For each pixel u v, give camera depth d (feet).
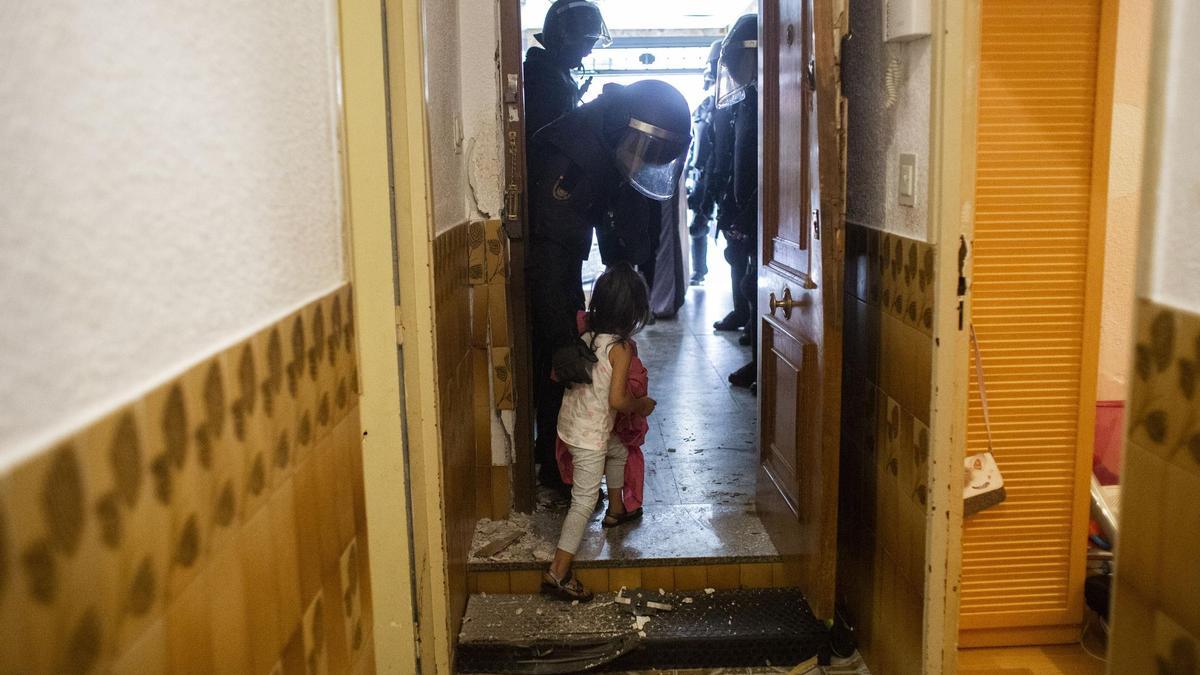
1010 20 7.58
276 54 3.11
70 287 1.82
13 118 1.65
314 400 3.40
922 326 6.67
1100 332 8.27
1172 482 2.97
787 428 8.86
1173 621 2.97
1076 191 7.79
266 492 2.89
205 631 2.43
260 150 2.92
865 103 7.91
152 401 2.14
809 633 8.21
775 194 9.39
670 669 8.23
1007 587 8.41
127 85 2.07
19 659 1.63
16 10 1.67
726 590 9.09
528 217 10.00
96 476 1.90
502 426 10.07
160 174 2.22
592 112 9.53
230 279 2.64
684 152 9.82
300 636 3.22
